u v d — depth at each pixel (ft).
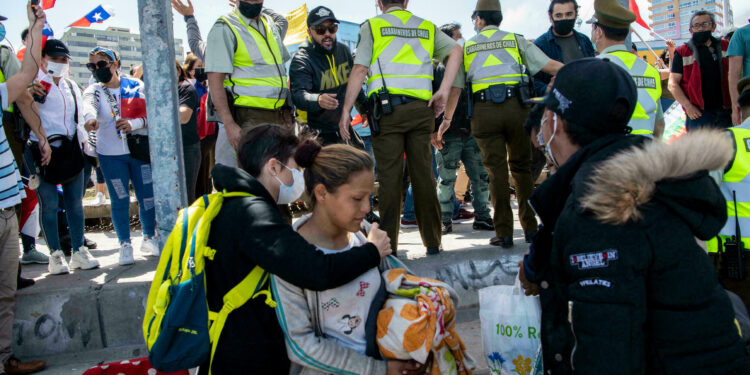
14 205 9.60
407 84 11.27
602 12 10.02
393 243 11.58
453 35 16.57
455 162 15.51
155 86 9.78
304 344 5.21
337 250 5.86
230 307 5.34
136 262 13.23
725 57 16.43
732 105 15.58
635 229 3.81
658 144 4.09
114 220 13.05
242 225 5.36
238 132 11.19
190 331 5.29
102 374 8.37
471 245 13.25
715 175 7.55
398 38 11.39
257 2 11.57
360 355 5.41
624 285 3.75
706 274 3.86
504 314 6.29
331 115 12.67
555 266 4.33
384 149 11.44
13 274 9.66
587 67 4.66
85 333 10.66
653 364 3.87
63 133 12.32
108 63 12.96
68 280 11.56
